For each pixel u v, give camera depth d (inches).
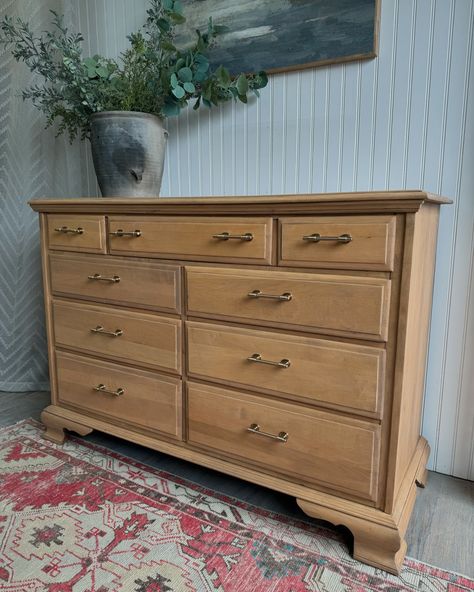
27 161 83.5
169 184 74.0
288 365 46.0
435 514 51.3
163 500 53.7
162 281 53.5
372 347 41.8
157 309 54.7
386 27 54.2
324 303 43.2
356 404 43.1
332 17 56.5
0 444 67.1
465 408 57.1
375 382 41.9
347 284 41.8
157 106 63.9
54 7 79.4
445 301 56.4
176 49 63.2
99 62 67.1
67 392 66.1
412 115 54.4
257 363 48.0
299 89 60.6
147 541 46.7
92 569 42.9
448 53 51.6
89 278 60.1
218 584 41.3
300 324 44.8
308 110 60.4
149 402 57.4
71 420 65.1
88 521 49.7
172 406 55.4
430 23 52.0
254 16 61.6
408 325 40.6
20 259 85.8
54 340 66.3
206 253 49.7
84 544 46.2
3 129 82.9
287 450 47.7
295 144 61.9
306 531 48.5
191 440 54.6
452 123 52.6
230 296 48.6
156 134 62.4
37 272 86.4
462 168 52.9
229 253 48.1
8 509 51.7
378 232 39.8
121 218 55.9
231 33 63.7
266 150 64.2
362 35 55.0
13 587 40.8
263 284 46.2
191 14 66.9
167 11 61.1
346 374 43.1
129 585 41.1
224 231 48.0
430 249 49.2
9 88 81.4
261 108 63.7
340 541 47.0
